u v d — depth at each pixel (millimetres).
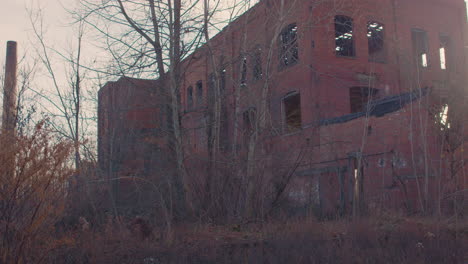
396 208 15586
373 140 17828
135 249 8578
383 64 25047
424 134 16297
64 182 7578
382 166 17344
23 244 6906
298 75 23047
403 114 17016
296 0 14703
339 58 23531
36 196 6984
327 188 16016
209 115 13555
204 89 15773
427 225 11969
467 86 18828
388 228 11586
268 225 10836
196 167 12562
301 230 10141
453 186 15812
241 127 13492
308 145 13750
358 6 21406
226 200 12273
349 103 23531
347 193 16266
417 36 28000
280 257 8625
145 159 15547
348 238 10125
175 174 12523
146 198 13375
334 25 23281
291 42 16188
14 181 6770
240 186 12469
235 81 13984
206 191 12344
